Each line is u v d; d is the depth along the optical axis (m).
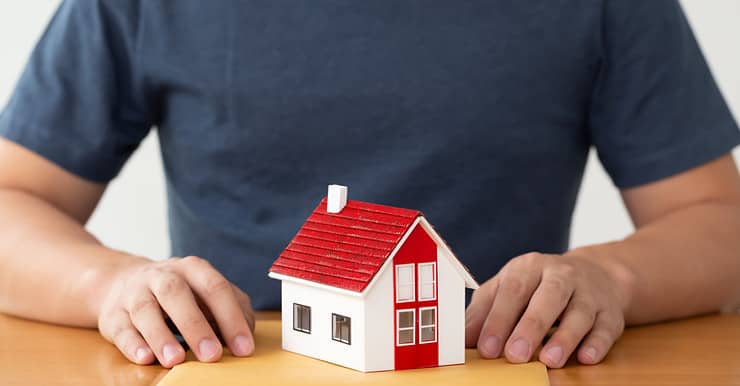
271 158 1.21
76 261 0.99
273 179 1.22
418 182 1.20
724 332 0.96
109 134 1.23
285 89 1.20
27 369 0.81
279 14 1.21
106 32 1.23
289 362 0.79
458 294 0.78
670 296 1.00
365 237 0.78
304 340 0.81
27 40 2.04
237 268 1.22
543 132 1.22
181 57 1.22
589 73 1.24
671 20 1.25
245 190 1.23
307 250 0.82
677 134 1.23
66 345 0.90
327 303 0.78
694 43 1.29
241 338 0.81
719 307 1.06
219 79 1.21
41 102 1.21
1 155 1.20
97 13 1.22
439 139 1.20
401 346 0.76
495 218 1.22
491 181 1.21
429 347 0.77
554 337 0.80
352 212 0.81
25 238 1.05
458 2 1.20
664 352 0.86
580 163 1.30
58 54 1.23
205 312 0.85
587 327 0.82
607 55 1.24
